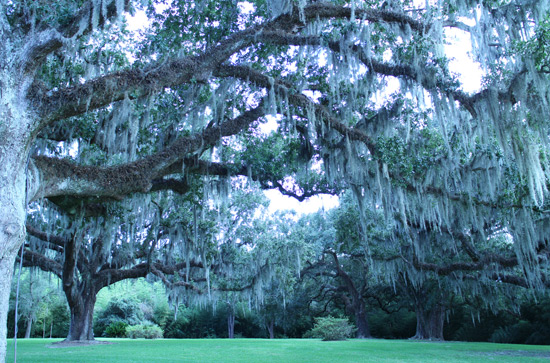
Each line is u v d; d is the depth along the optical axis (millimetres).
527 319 28578
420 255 19688
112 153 10719
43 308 40594
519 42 9141
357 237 21984
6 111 6422
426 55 10312
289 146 13445
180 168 11055
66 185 7789
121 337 37406
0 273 5848
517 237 14570
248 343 21188
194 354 13664
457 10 10344
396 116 12492
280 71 12172
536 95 9867
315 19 10383
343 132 11750
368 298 35094
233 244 23094
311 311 39719
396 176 12086
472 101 10617
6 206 6098
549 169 10430
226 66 10203
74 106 7184
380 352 15016
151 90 8359
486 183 13242
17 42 6789
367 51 10320
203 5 11078
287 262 22688
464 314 31891
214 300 23656
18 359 11422
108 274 20047
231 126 10789
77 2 8383
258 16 11539
